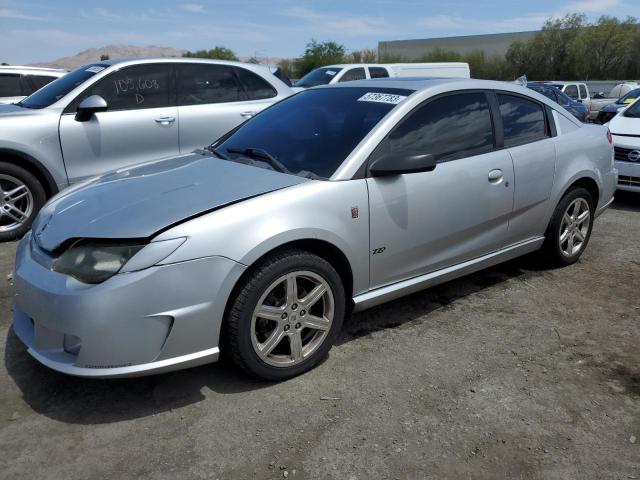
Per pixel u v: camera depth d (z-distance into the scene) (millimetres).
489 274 4594
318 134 3523
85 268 2568
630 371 3131
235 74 6660
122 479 2299
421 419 2689
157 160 3900
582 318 3791
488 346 3398
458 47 61750
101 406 2775
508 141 4023
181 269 2572
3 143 5164
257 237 2729
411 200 3361
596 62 51625
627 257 5047
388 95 3656
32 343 2787
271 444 2510
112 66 5879
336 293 3086
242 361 2826
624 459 2438
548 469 2375
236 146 3771
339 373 3082
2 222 5352
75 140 5543
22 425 2627
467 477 2328
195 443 2514
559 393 2914
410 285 3512
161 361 2607
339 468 2367
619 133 7055
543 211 4320
